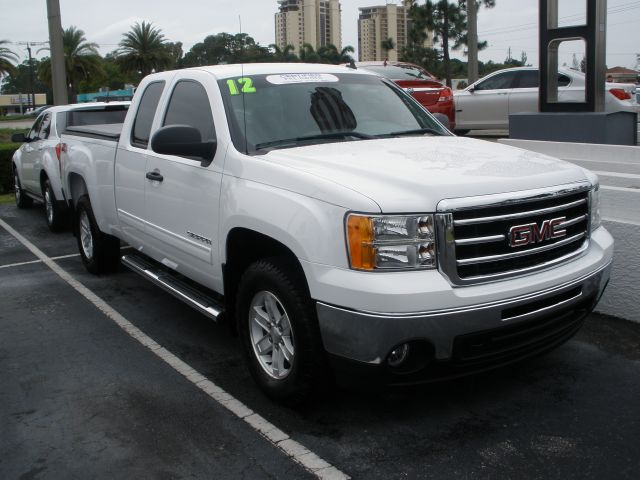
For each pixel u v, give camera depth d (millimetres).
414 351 3557
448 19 34812
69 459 3676
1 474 3549
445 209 3447
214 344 5352
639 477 3357
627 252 5316
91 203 6867
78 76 67188
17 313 6258
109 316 6090
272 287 3963
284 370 4113
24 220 11664
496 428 3859
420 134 5082
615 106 13258
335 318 3543
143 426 4016
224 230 4398
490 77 15062
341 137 4770
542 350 3941
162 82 5676
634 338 5098
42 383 4672
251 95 4863
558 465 3477
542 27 9914
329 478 3426
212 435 3887
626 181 5984
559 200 3871
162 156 5266
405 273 3445
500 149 4523
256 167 4188
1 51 68938
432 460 3555
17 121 78875
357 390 3689
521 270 3686
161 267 6039
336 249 3537
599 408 4066
